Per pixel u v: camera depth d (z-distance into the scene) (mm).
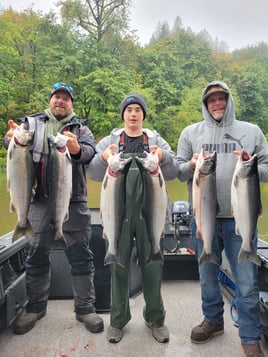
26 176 2338
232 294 3215
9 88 19781
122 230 2459
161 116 24031
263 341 2578
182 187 9758
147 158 2309
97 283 3244
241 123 2500
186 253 3766
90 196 9195
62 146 2344
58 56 21672
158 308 2621
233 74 30953
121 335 2645
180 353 2471
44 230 2621
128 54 27219
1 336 2682
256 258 2258
